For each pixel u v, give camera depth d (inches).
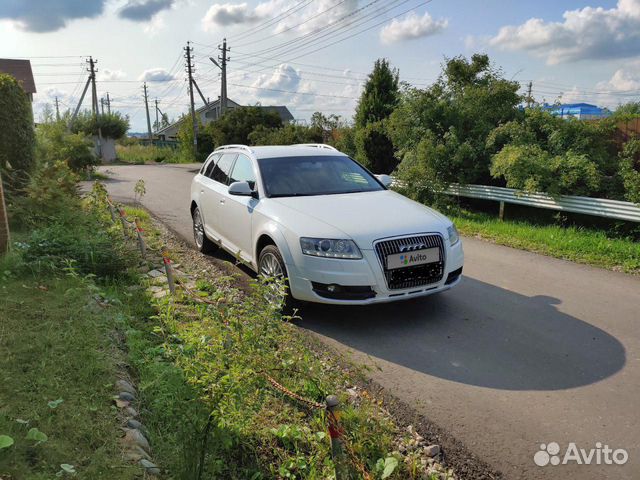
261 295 162.2
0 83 350.0
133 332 177.8
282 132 934.4
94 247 253.4
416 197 482.6
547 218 425.1
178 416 129.4
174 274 269.7
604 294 248.4
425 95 502.9
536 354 183.6
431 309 227.8
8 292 198.8
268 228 220.4
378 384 163.0
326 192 247.8
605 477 120.7
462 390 159.6
